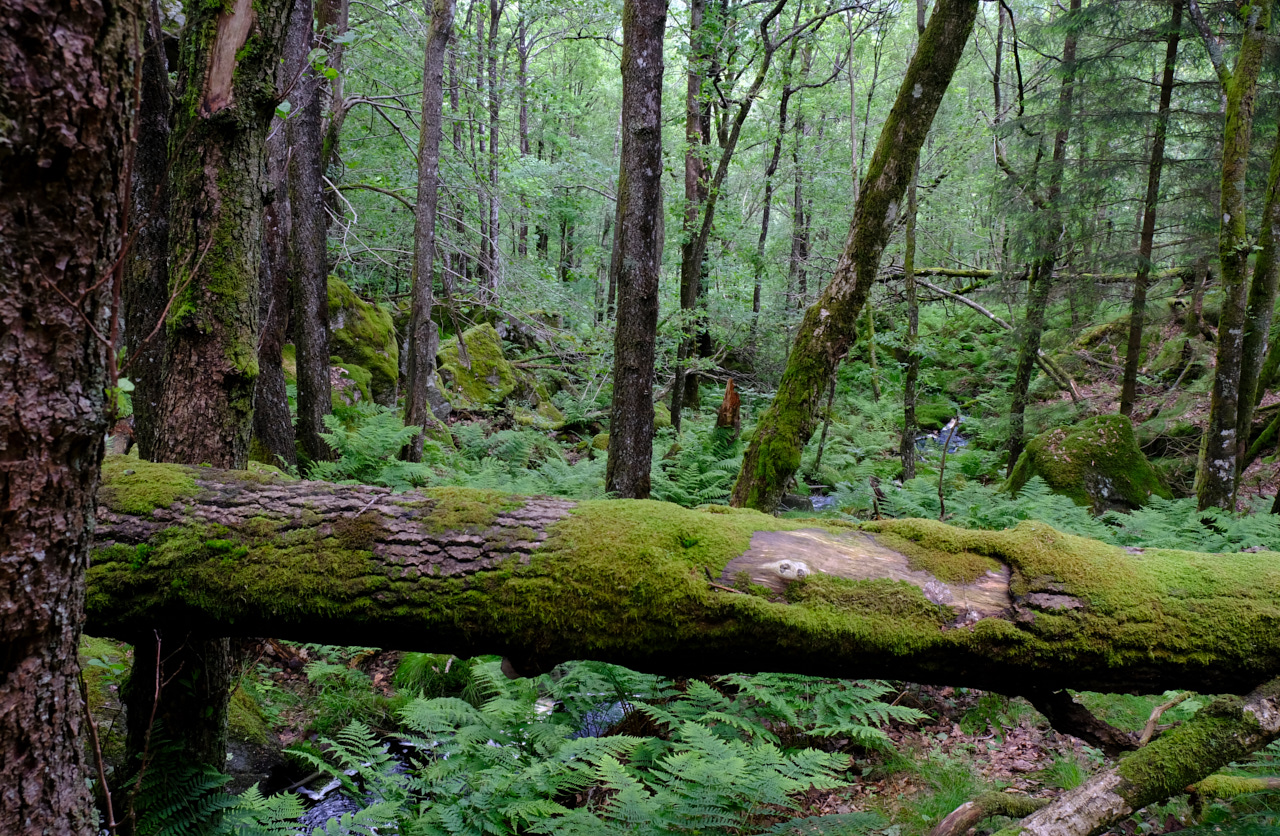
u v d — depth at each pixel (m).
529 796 3.12
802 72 13.38
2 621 1.28
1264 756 3.13
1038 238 10.88
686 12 10.00
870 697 4.02
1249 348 7.94
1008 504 7.55
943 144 16.50
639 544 2.20
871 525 2.37
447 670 4.79
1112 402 13.48
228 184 2.84
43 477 1.28
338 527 2.23
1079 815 2.26
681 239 10.96
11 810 1.37
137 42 1.25
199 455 2.83
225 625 2.23
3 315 1.18
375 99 10.97
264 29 2.81
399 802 3.17
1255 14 7.38
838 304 5.20
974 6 4.75
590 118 25.22
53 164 1.16
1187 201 10.09
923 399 17.06
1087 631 2.08
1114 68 9.84
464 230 12.92
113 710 3.49
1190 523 6.84
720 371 16.75
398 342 12.65
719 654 2.15
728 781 2.77
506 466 8.82
